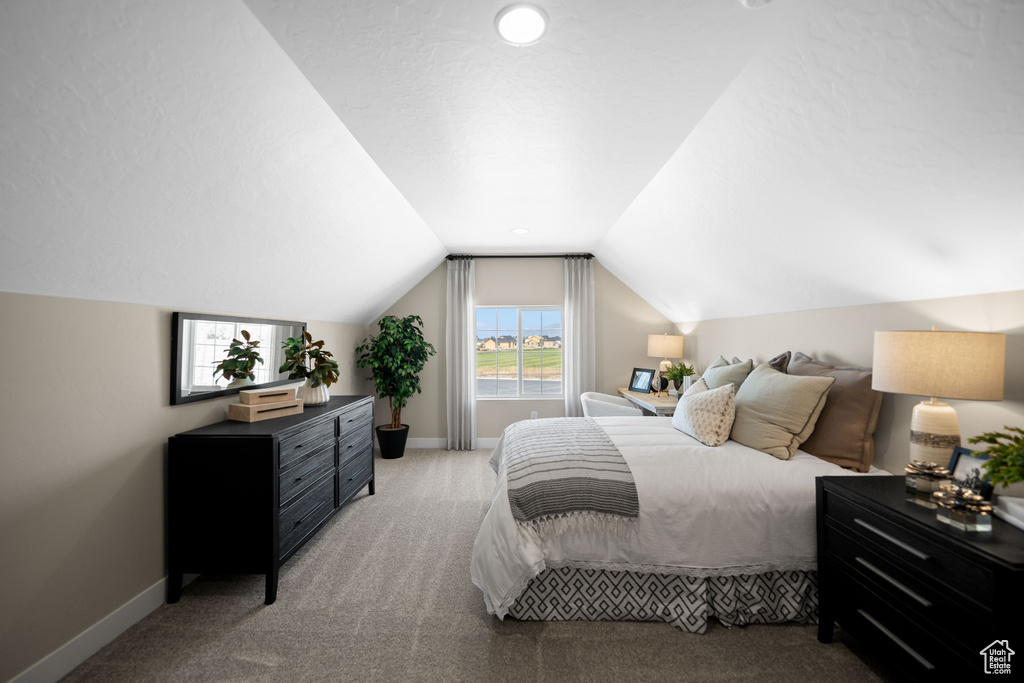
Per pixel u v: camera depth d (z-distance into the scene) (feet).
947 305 6.22
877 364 5.75
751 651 5.81
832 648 5.84
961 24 3.61
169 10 3.83
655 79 5.35
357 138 6.84
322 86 5.43
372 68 5.08
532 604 6.50
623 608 6.45
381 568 7.97
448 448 16.51
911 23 3.83
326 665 5.54
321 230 8.72
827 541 5.82
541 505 6.42
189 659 5.63
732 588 6.36
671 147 7.22
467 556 8.42
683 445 7.78
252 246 7.50
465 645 5.94
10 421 4.90
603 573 6.54
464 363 16.56
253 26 4.39
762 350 11.00
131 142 4.57
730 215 8.30
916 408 5.68
